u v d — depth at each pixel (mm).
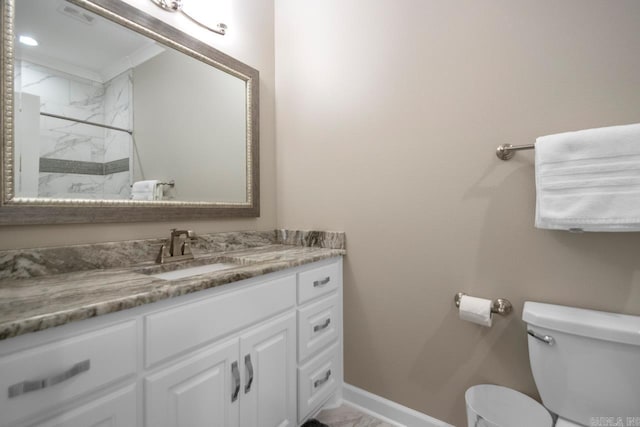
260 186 1683
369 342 1453
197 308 828
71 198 990
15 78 869
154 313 734
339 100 1537
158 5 1229
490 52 1140
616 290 931
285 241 1731
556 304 1020
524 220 1075
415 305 1320
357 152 1479
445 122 1237
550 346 918
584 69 972
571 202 898
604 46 942
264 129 1715
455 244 1219
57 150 958
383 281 1407
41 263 905
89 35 1036
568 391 891
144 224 1177
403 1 1347
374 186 1427
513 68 1094
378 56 1414
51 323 551
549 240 1032
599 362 845
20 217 867
